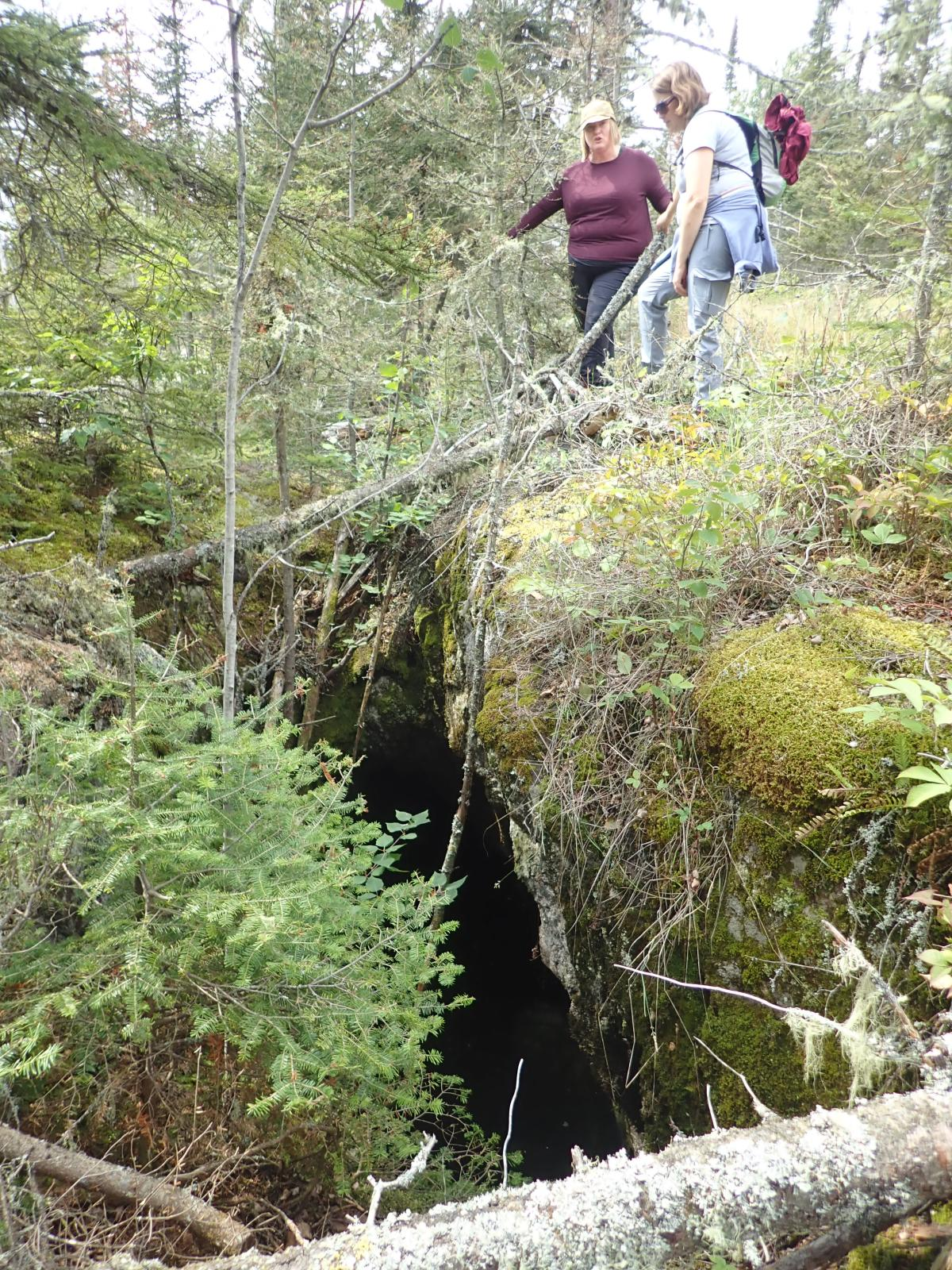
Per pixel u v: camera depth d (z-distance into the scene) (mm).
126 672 2836
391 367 3920
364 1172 2402
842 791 1674
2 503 4027
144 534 4352
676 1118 2084
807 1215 1004
